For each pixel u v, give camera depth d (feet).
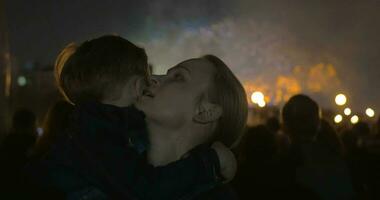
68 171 4.93
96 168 4.83
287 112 11.14
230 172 5.31
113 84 5.32
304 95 11.21
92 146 4.90
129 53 5.41
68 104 7.99
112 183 4.78
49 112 8.05
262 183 9.37
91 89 5.33
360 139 21.88
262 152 9.59
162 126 5.47
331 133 11.34
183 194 4.88
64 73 5.53
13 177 6.24
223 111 5.78
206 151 5.24
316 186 10.58
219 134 5.91
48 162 5.07
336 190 10.66
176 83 5.58
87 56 5.38
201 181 4.99
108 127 4.97
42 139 7.95
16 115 13.75
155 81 5.64
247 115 6.02
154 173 4.92
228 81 5.84
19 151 9.05
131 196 4.75
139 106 5.48
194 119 5.55
